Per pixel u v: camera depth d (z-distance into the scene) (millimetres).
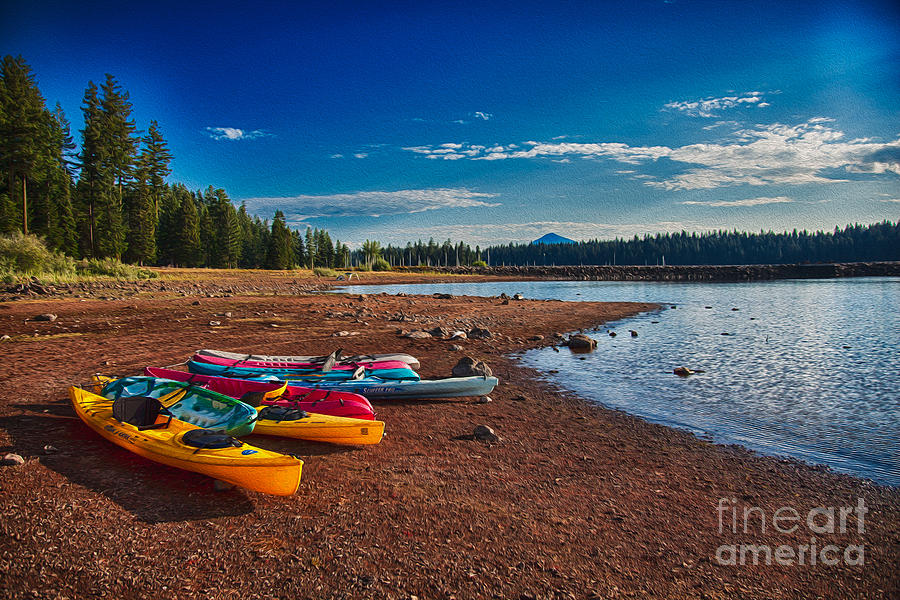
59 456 7176
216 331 20297
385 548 5410
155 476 6766
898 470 8219
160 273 58156
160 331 19812
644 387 13641
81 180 61656
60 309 24047
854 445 9320
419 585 4820
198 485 6590
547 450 8797
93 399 8711
